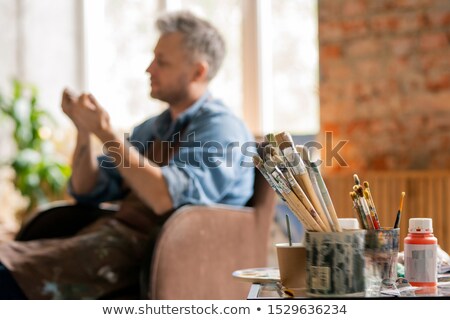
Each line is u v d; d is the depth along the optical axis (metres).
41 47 5.43
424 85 4.02
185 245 2.48
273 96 4.68
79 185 2.98
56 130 5.37
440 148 3.98
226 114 2.82
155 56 2.92
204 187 2.65
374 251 1.60
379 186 3.98
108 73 5.27
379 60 4.11
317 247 1.52
